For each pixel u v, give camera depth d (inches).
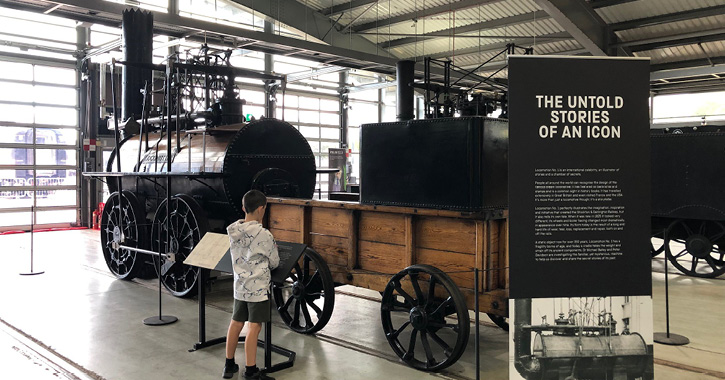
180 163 300.8
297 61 775.7
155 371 174.4
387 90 917.2
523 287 123.6
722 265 339.0
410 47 717.9
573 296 124.9
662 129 382.3
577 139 124.6
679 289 306.7
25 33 574.9
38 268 363.9
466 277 170.4
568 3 478.0
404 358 178.5
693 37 549.6
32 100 591.8
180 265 285.1
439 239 177.3
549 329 124.4
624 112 125.7
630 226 126.1
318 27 634.2
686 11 496.1
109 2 397.7
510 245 123.2
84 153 614.5
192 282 279.1
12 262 387.5
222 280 327.3
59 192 619.5
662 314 250.1
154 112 358.0
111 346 200.1
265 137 291.7
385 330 186.1
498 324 215.2
